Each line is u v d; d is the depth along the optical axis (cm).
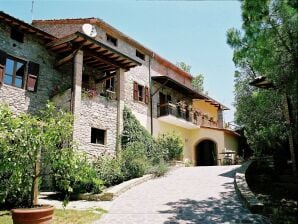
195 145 2398
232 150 2478
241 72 2150
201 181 1240
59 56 1570
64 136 684
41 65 1472
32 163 639
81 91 1410
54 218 756
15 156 614
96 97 1474
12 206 853
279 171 1196
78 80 1390
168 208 853
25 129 622
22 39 1412
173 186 1179
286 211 749
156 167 1457
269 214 737
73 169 671
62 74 1565
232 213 762
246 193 894
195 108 2581
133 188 1175
